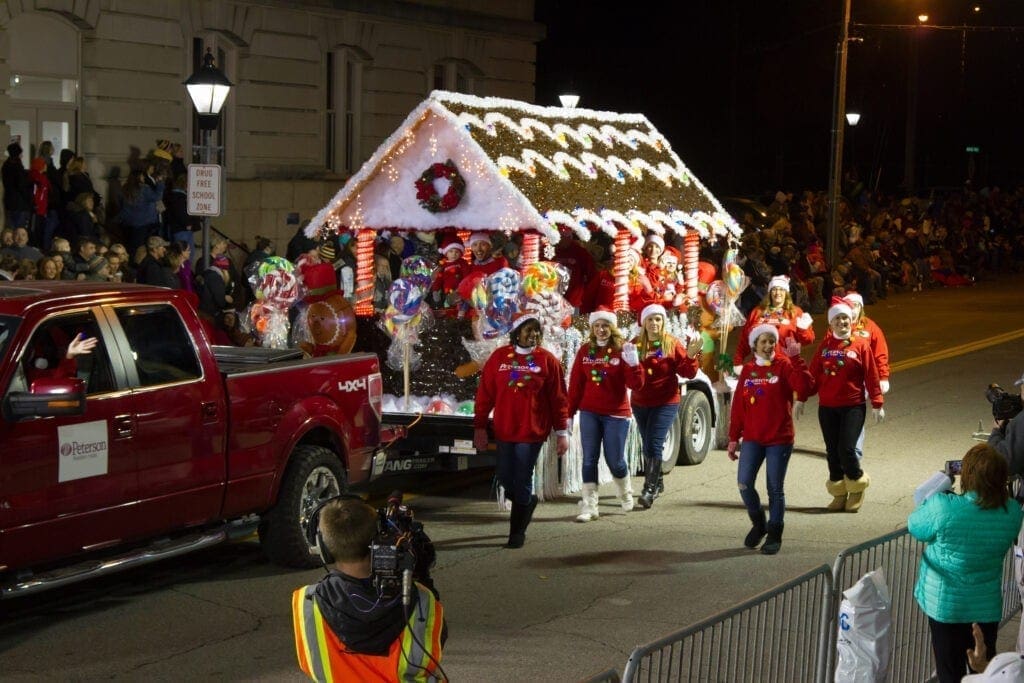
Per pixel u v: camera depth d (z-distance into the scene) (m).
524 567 10.65
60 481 8.30
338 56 29.19
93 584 9.98
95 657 8.33
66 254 17.09
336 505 4.89
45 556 8.29
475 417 11.32
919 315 31.25
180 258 18.09
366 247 13.27
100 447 8.55
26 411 7.89
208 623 9.05
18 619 9.12
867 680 6.78
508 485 11.15
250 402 9.75
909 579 7.67
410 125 12.51
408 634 4.89
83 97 23.05
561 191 12.93
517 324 11.07
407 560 4.84
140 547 9.12
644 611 9.55
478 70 33.16
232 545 11.20
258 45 26.64
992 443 8.66
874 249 35.91
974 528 6.94
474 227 12.45
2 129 21.39
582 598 9.83
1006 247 43.91
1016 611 9.30
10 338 8.24
